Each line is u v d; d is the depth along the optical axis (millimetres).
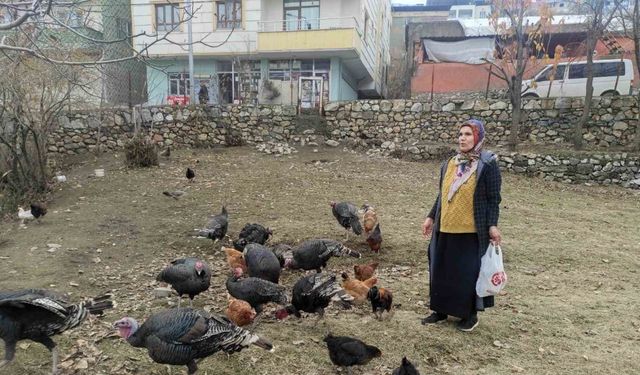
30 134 12039
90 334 4578
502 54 18281
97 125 16156
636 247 8039
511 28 17469
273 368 4152
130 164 13898
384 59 34750
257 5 21938
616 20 18281
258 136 17250
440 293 4812
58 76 11328
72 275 6188
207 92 21656
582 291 6086
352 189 11859
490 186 4473
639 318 5273
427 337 4703
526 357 4410
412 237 8188
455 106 16625
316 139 17172
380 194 11461
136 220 9047
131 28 21531
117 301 5418
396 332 4812
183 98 21578
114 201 10445
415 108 16906
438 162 15242
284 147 16406
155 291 5629
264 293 4816
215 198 10797
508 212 10273
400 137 17031
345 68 24797
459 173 4613
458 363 4297
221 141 17172
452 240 4695
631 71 18266
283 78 23109
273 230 8406
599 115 15492
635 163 13391
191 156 15586
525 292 6004
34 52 4062
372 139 17094
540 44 17328
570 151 14453
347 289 5262
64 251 7129
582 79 18500
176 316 3592
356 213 7832
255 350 4414
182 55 22031
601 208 11094
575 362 4336
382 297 4996
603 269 6926
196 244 7773
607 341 4746
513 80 15383
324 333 4809
